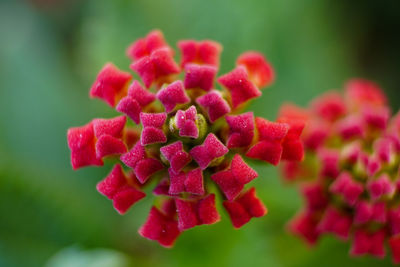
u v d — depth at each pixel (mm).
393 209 108
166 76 99
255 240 130
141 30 143
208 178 96
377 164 107
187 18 144
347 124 114
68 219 137
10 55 153
